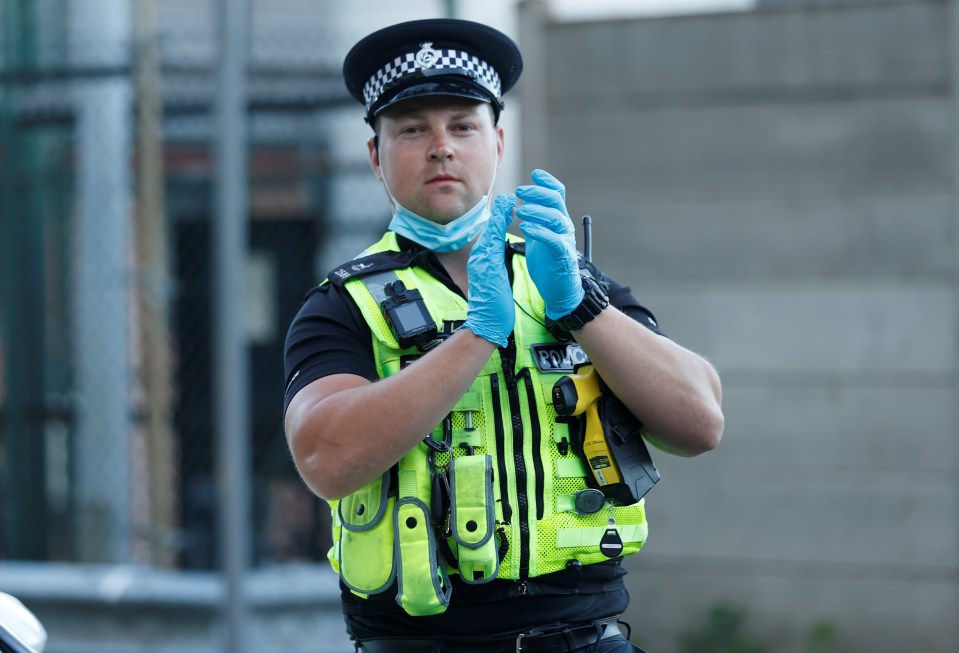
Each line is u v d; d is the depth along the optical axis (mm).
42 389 16406
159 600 12836
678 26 13914
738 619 13805
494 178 6641
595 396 6223
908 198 13562
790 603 13742
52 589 13133
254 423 18281
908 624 13523
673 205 13953
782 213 13766
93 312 15062
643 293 14023
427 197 6383
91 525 14883
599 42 14023
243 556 11781
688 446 6285
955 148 13438
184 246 18938
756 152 13805
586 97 14070
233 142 11922
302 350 6273
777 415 13805
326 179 17609
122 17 15797
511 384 6266
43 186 16250
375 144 6883
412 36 6332
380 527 6000
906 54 13547
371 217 17578
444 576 6012
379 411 5684
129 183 15195
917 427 13547
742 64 13805
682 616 13961
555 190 6012
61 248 16344
